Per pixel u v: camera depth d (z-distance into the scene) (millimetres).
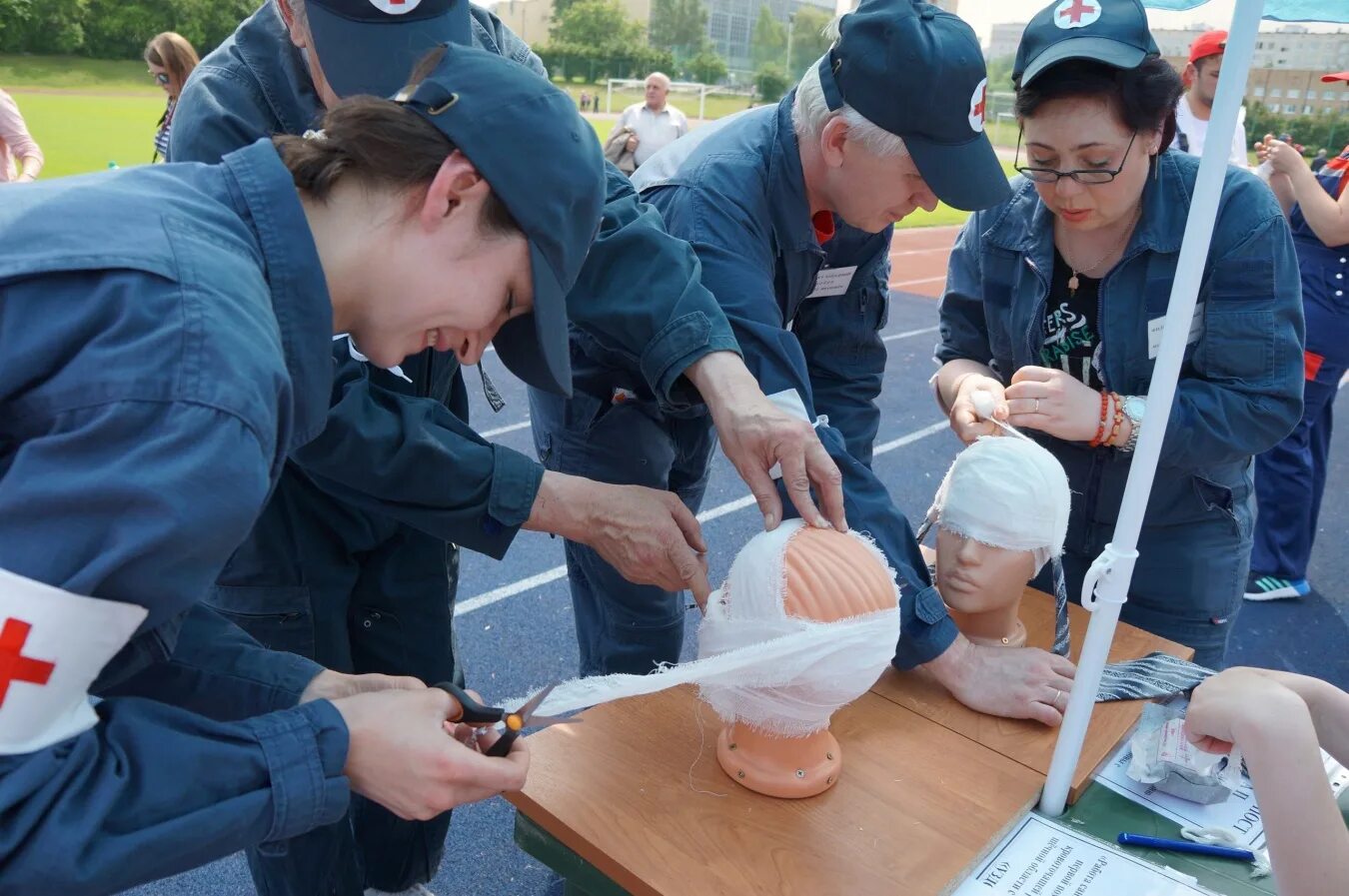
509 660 2904
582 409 1685
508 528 1322
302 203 836
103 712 773
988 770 1215
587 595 1943
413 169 817
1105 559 1038
